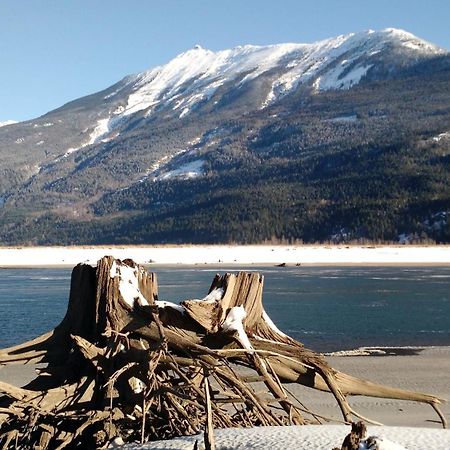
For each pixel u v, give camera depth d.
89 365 9.20
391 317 26.59
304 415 12.08
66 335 9.94
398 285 41.38
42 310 28.92
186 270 58.22
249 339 9.59
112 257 9.56
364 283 42.91
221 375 9.05
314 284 42.12
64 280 47.25
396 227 126.06
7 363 9.76
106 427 8.75
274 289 38.66
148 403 8.70
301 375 9.68
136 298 9.34
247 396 9.33
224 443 8.16
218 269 59.50
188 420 9.03
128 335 9.23
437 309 29.00
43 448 8.65
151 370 8.51
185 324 9.23
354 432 7.24
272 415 9.35
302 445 7.79
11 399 9.21
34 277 50.78
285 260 73.31
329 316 26.75
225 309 9.47
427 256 77.19
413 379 15.59
